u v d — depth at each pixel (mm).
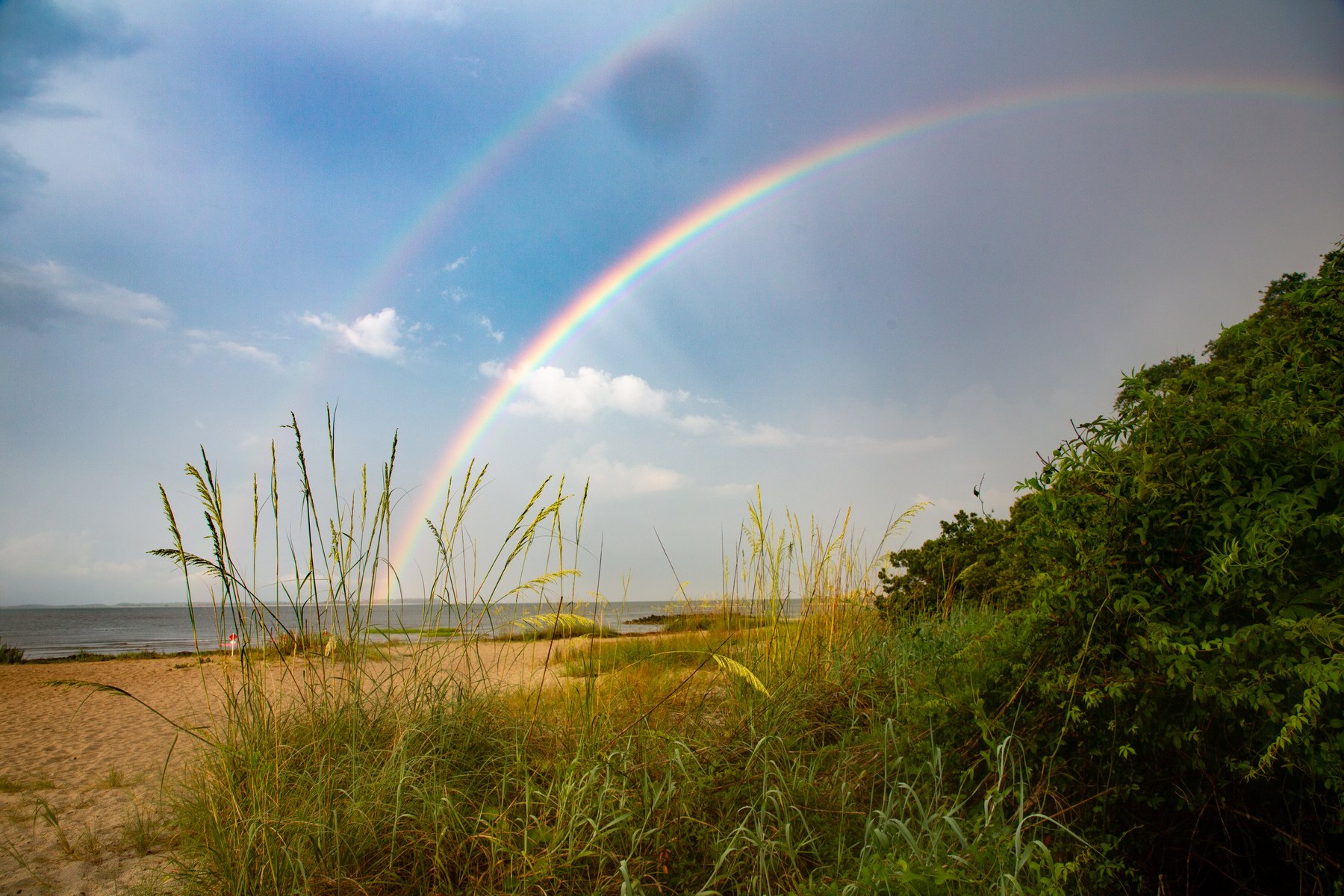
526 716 3969
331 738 3432
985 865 2404
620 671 4801
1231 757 2381
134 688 10969
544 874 2518
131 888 3057
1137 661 2592
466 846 2865
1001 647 3229
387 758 3354
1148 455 2693
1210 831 2545
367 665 3822
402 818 2953
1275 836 2400
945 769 3131
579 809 2822
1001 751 2719
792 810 2898
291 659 3693
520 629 4031
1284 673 2193
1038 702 3016
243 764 3025
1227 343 3254
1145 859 2572
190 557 2939
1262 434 2480
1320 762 2145
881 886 2225
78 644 39219
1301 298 2832
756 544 5340
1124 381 2912
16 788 4855
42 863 3432
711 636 5289
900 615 5980
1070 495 2885
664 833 2797
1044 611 2914
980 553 8477
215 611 3119
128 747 6465
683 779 3051
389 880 2664
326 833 2783
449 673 3930
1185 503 2574
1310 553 2393
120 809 4363
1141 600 2547
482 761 3564
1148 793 2592
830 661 4770
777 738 3404
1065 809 2609
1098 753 2660
